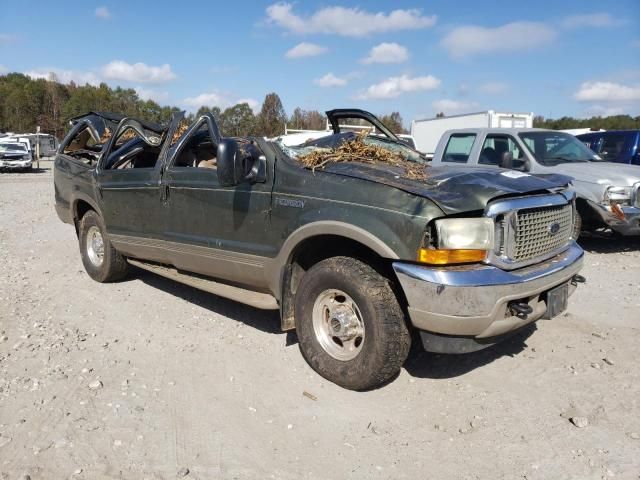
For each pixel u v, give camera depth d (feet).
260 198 14.26
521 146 29.12
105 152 20.85
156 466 10.03
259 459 10.32
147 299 19.79
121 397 12.51
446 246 11.27
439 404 12.33
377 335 11.99
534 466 10.07
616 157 39.40
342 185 12.69
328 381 13.37
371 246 11.85
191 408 12.10
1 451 10.39
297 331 13.79
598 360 14.30
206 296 20.07
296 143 15.98
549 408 12.05
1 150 108.06
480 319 11.26
